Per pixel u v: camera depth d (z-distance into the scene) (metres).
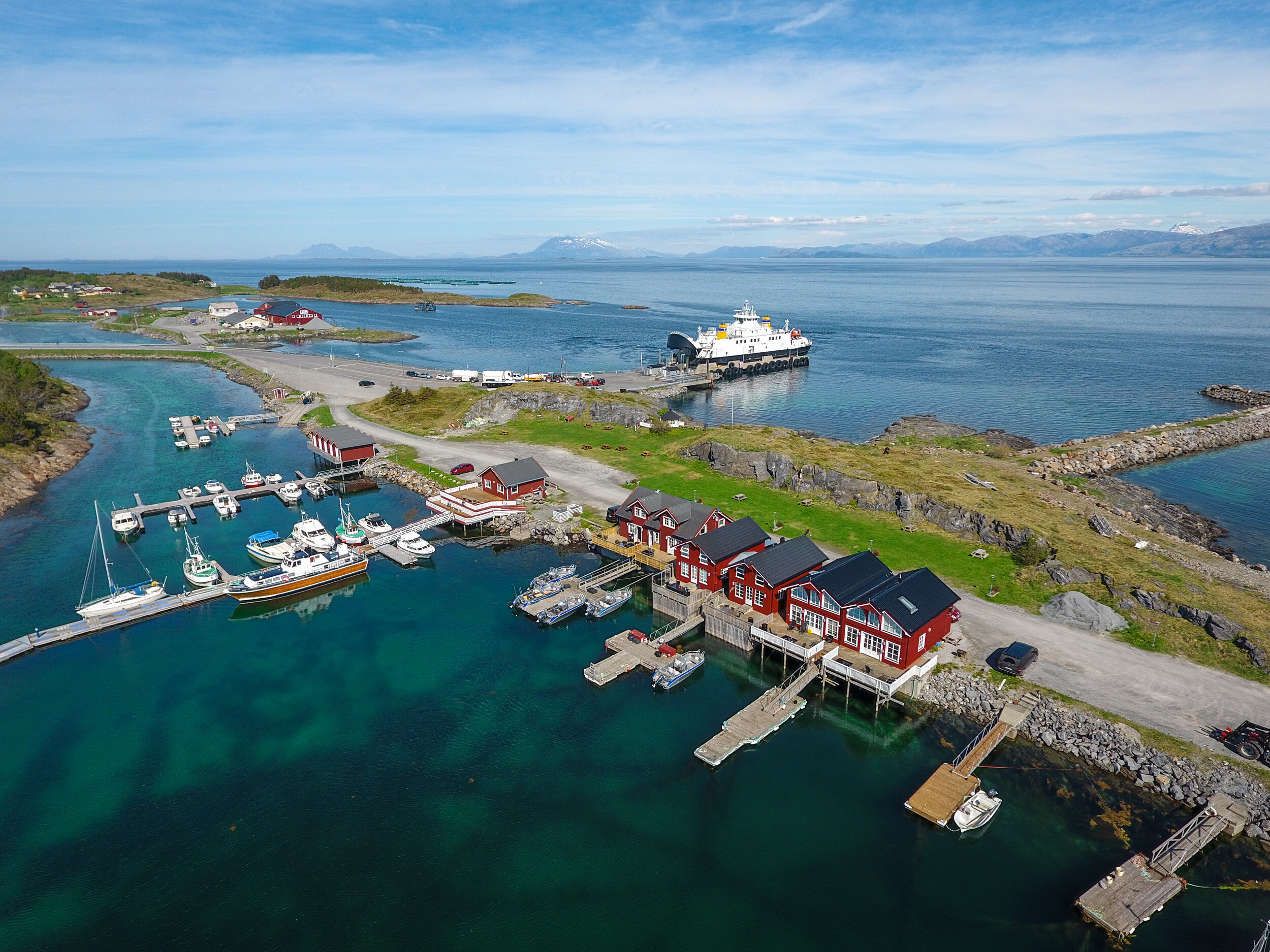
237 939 37.62
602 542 80.88
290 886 40.72
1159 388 175.75
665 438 120.31
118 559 82.31
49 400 144.38
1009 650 57.69
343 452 108.94
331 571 75.88
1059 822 44.81
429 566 80.88
